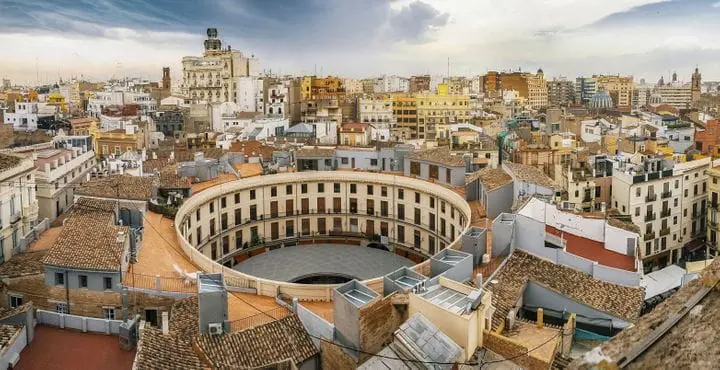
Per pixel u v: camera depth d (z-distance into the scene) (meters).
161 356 38.22
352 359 42.28
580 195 102.62
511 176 82.56
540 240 56.81
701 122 177.88
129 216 72.00
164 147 155.50
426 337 39.59
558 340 42.47
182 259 65.00
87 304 55.28
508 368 39.56
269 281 56.53
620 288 51.53
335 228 111.75
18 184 69.44
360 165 114.31
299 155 111.88
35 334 45.28
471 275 53.53
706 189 108.31
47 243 67.44
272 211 108.62
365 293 45.88
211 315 45.50
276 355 43.25
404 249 106.19
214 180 104.44
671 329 11.71
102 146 156.62
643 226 100.06
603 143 142.50
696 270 72.25
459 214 89.38
